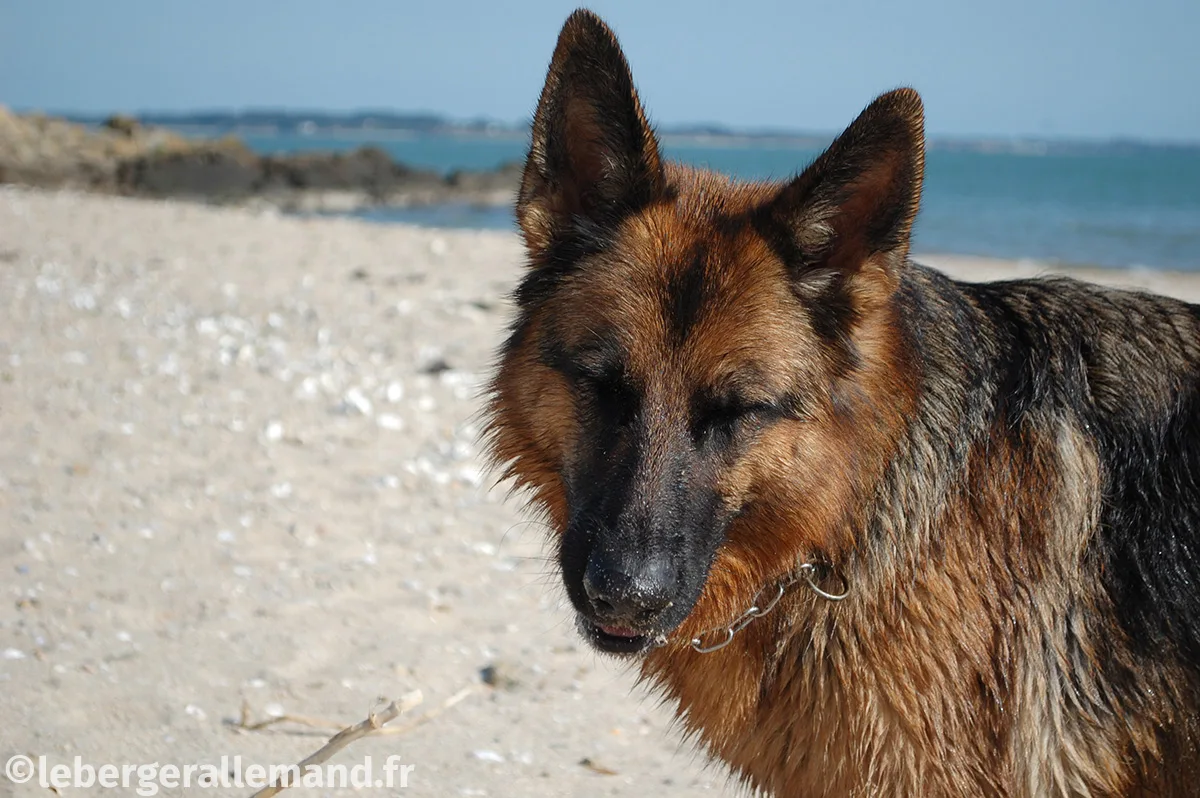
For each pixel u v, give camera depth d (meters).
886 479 0.97
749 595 0.99
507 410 1.04
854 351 0.97
